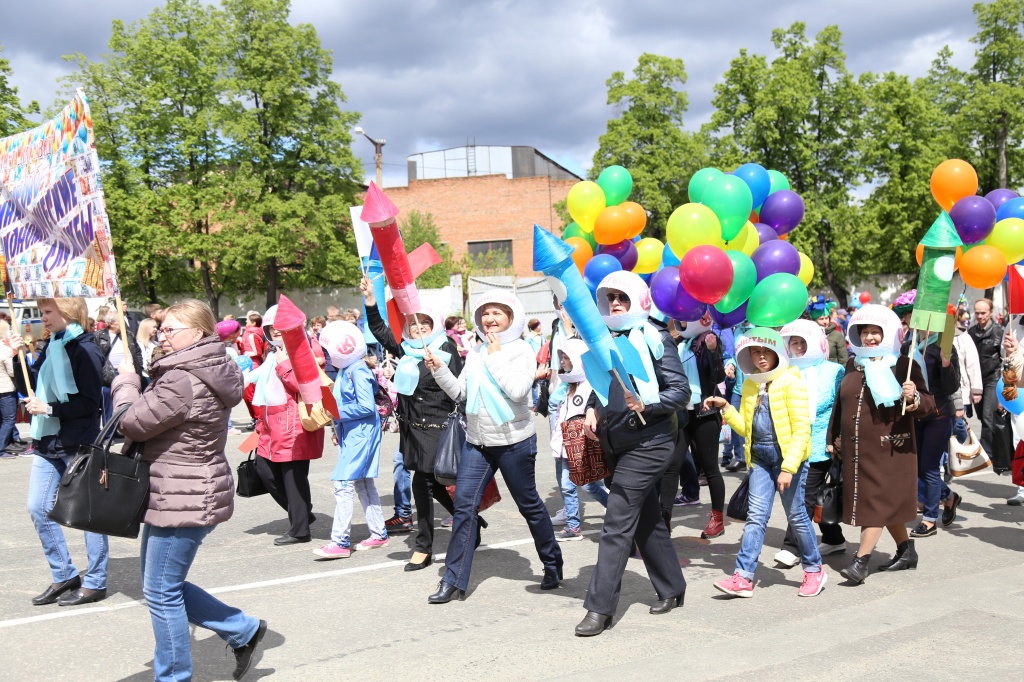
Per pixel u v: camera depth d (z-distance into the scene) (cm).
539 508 526
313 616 493
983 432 918
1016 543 643
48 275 471
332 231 3077
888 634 434
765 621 468
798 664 396
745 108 3008
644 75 3075
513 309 510
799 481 513
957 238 549
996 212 666
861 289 3284
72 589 530
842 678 378
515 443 509
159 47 2923
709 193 636
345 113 3172
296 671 409
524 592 533
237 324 1044
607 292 471
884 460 531
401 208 4919
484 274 3494
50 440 511
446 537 696
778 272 580
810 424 498
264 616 495
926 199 3162
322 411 628
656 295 595
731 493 857
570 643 439
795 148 2978
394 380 577
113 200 2881
